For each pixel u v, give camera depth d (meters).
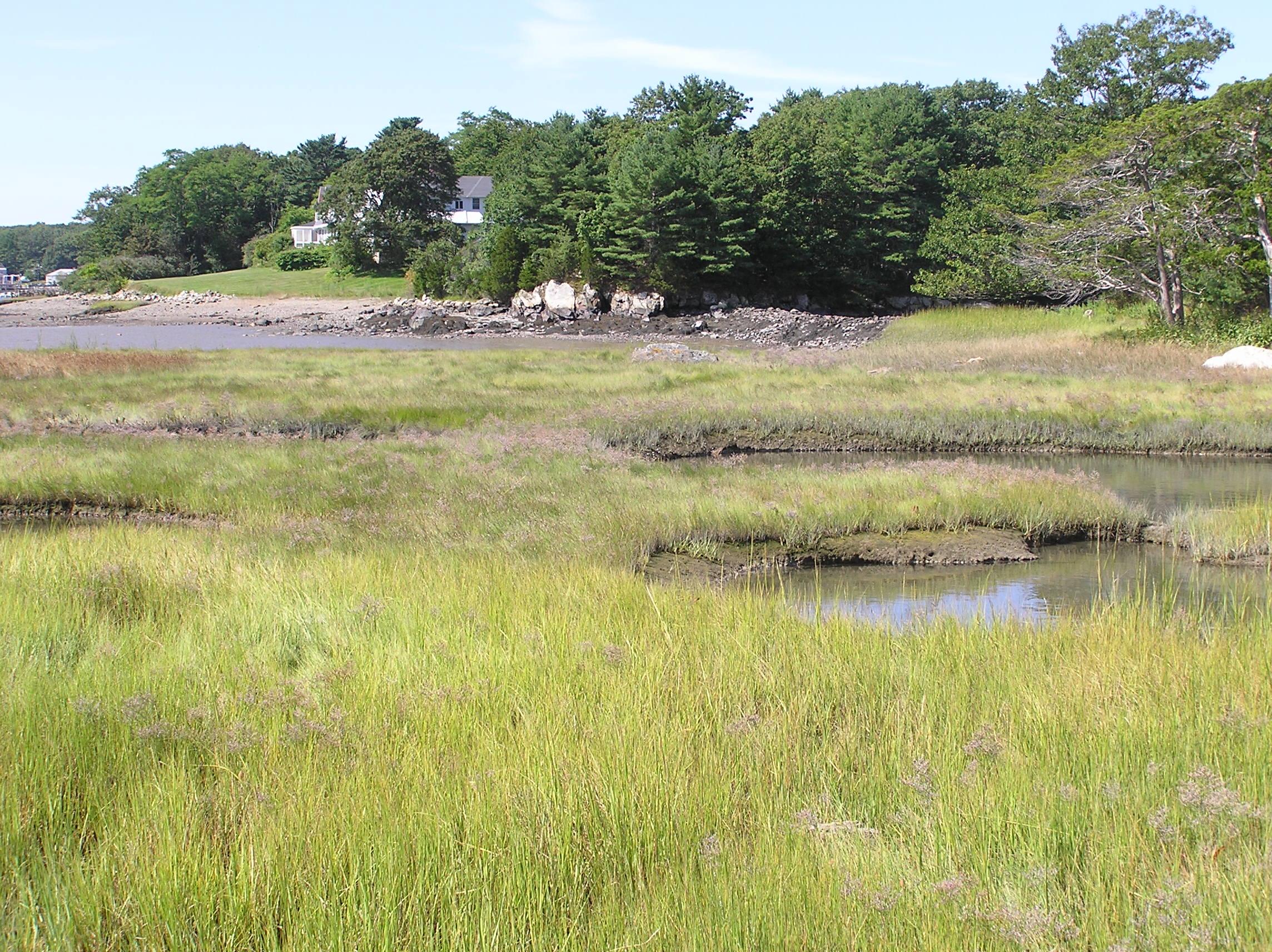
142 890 4.30
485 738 5.85
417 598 9.10
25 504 16.27
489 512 14.35
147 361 35.25
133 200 125.31
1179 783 5.20
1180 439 22.94
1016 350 38.22
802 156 69.44
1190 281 40.25
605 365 35.62
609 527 13.73
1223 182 38.31
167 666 7.09
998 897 4.31
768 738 6.03
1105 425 23.70
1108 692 6.70
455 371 33.28
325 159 139.75
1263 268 37.97
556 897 4.48
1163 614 9.60
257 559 11.01
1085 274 42.31
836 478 16.83
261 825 4.80
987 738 5.87
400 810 4.96
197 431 22.92
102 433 22.05
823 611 10.70
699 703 6.65
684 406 25.34
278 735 5.89
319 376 31.41
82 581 9.36
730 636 8.21
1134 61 58.72
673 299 69.00
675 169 66.19
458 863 4.54
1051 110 62.00
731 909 4.20
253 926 4.18
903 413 24.66
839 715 6.71
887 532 14.66
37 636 7.61
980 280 59.06
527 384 29.80
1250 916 4.09
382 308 76.94
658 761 5.56
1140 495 18.17
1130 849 4.59
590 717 6.21
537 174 74.62
